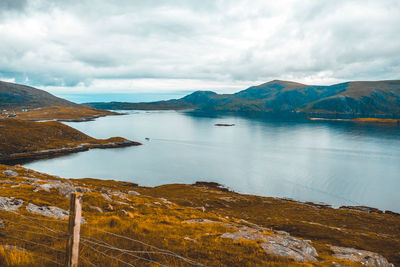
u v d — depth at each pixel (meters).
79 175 140.50
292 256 16.44
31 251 11.15
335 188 123.00
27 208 20.67
